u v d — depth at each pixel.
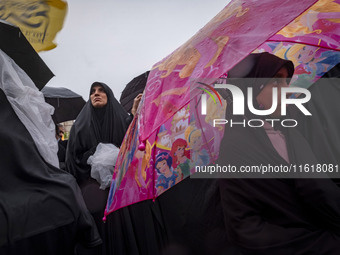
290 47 1.59
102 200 2.37
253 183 0.94
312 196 0.89
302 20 1.47
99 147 2.52
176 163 1.56
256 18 0.94
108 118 2.82
